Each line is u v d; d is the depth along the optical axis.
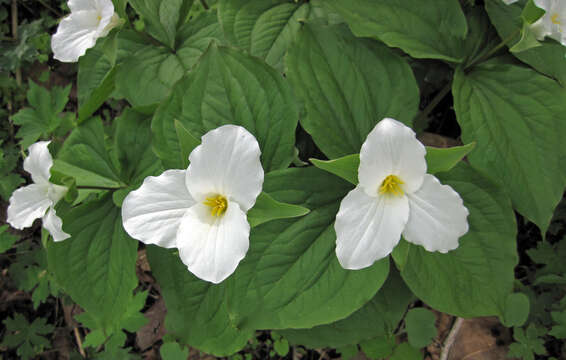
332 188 0.35
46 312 0.57
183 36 0.45
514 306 0.43
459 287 0.36
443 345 0.48
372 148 0.28
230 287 0.34
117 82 0.42
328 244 0.34
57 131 0.54
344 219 0.29
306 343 0.42
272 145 0.35
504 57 0.40
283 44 0.41
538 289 0.48
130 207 0.30
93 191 0.43
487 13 0.41
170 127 0.35
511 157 0.36
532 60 0.39
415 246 0.36
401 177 0.30
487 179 0.35
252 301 0.34
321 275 0.34
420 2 0.37
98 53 0.48
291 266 0.34
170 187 0.30
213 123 0.35
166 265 0.40
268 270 0.34
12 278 0.54
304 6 0.42
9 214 0.39
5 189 0.58
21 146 0.59
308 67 0.35
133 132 0.41
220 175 0.29
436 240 0.30
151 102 0.43
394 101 0.36
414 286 0.36
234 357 0.51
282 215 0.29
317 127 0.34
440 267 0.36
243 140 0.28
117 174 0.42
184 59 0.44
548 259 0.46
